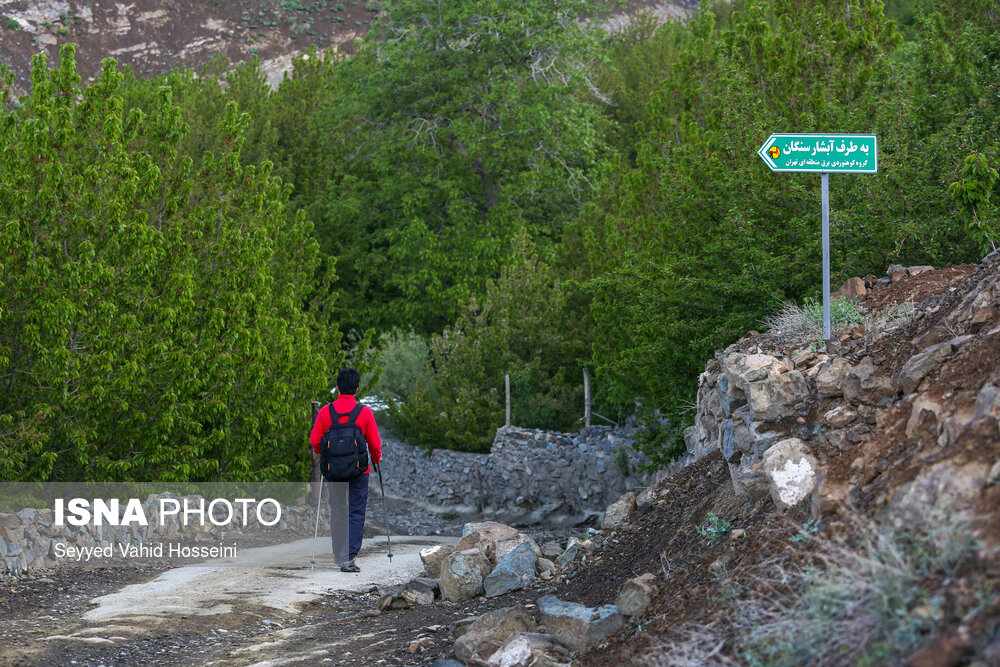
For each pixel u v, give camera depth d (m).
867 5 13.34
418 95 29.84
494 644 5.12
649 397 14.47
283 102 35.34
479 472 20.36
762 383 5.77
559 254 24.41
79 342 10.29
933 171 9.78
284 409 12.99
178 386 11.20
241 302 12.36
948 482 3.69
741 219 10.41
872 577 3.47
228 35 83.44
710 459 7.73
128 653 5.85
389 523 19.27
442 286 28.80
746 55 14.15
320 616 7.18
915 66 13.77
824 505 4.46
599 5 29.28
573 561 7.18
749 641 3.70
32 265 9.59
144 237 10.81
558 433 19.61
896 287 7.21
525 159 29.55
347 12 88.69
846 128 11.11
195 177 13.51
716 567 4.71
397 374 24.52
